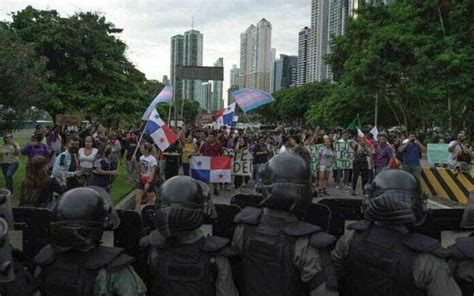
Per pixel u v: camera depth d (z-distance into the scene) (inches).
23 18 1034.1
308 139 700.0
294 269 116.1
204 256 118.1
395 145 812.6
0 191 114.2
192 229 116.9
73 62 1048.2
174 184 117.5
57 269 112.3
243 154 631.2
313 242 115.0
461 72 885.8
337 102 1779.0
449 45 889.5
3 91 571.2
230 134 869.2
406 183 116.2
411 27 985.5
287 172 118.0
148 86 1711.4
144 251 139.1
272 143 700.7
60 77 1040.8
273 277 117.0
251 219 122.9
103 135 583.8
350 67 1299.2
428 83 949.2
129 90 1168.8
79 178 370.3
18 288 109.9
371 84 1220.5
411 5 969.5
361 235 119.7
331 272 114.5
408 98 1352.1
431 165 697.0
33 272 124.0
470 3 873.5
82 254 112.2
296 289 116.9
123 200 499.2
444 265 111.5
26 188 264.1
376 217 116.6
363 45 1273.4
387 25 1206.9
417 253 112.0
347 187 682.2
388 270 113.2
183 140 718.5
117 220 125.0
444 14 938.7
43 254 117.0
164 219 114.5
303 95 3235.7
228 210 152.8
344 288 125.2
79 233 108.8
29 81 598.2
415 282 111.3
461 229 160.2
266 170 121.4
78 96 1028.5
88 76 1045.2
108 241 147.3
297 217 125.8
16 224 148.3
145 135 676.1
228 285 119.0
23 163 876.6
